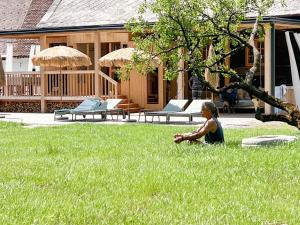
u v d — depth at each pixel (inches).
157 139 655.8
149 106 1278.3
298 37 1101.1
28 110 1328.7
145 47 607.2
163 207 309.9
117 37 1322.6
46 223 274.4
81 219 282.5
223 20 587.2
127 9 1363.2
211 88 582.9
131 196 337.7
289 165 417.7
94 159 489.7
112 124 922.7
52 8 1466.5
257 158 446.6
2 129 852.0
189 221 279.6
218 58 603.5
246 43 591.5
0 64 1218.0
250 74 573.3
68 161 479.8
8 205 310.8
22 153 550.3
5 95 1344.7
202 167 424.5
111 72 1348.4
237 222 277.6
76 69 1390.3
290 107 562.3
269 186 358.6
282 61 1237.7
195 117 1106.7
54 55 1153.4
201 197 332.8
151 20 1273.4
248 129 807.1
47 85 1301.7
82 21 1387.8
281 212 296.8
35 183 382.0
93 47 1369.3
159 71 1262.3
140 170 417.7
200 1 581.6
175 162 453.1
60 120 1066.7
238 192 344.2
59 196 338.0
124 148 566.3
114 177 392.8
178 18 577.6
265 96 566.9
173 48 598.9
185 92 1258.0
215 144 527.5
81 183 375.2
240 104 1214.3
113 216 288.7
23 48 1854.1
